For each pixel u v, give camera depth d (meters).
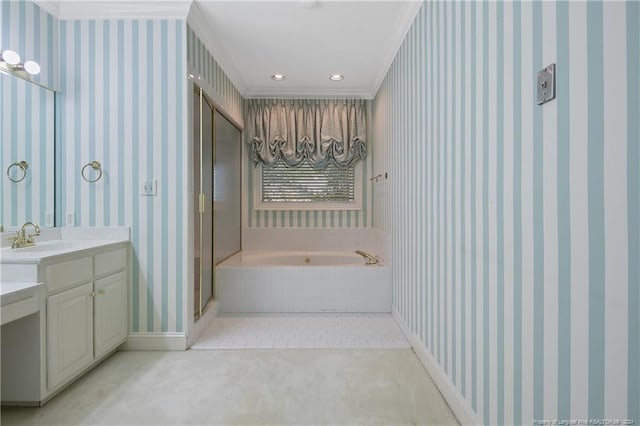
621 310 0.84
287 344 2.68
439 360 2.06
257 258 4.09
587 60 0.94
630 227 0.82
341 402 1.89
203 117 3.00
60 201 2.57
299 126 4.43
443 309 1.99
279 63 3.56
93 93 2.56
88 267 2.15
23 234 2.20
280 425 1.69
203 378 2.15
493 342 1.44
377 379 2.15
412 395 1.97
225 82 3.59
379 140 4.04
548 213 1.10
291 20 2.72
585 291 0.95
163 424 1.70
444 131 1.97
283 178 4.56
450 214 1.89
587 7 0.94
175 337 2.58
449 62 1.89
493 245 1.43
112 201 2.57
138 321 2.59
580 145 0.96
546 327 1.11
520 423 1.25
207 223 3.19
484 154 1.50
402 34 2.84
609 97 0.87
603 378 0.90
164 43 2.55
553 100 1.07
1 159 2.21
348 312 3.47
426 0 2.28
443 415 1.79
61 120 2.56
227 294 3.46
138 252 2.58
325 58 3.43
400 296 3.07
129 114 2.56
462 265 1.73
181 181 2.57
